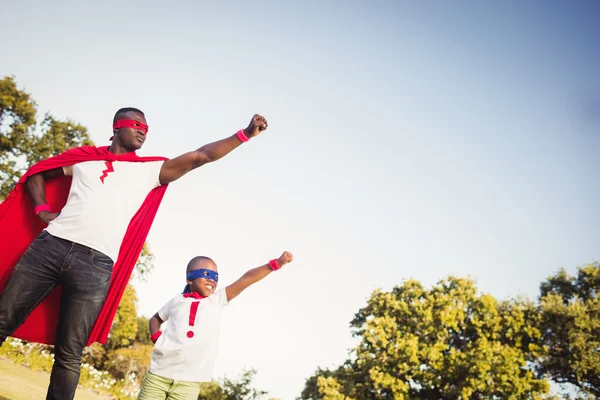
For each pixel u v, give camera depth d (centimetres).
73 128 2836
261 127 364
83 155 369
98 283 343
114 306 383
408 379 2353
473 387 2231
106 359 2342
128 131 374
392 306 2591
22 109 2645
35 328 371
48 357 1395
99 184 356
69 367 337
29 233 373
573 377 2514
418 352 2348
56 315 376
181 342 442
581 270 2947
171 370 439
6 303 330
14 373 1016
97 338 379
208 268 470
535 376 2489
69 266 336
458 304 2548
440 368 2320
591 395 2428
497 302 2659
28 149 2698
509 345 2534
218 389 2573
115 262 362
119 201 357
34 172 366
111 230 352
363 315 2733
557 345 2553
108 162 366
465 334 2572
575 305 2544
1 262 366
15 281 332
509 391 2261
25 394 745
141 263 2641
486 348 2314
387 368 2411
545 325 2572
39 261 335
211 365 454
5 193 2658
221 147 368
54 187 381
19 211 371
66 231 341
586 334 2478
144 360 2377
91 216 346
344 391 2405
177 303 467
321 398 2634
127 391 1877
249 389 2578
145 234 388
